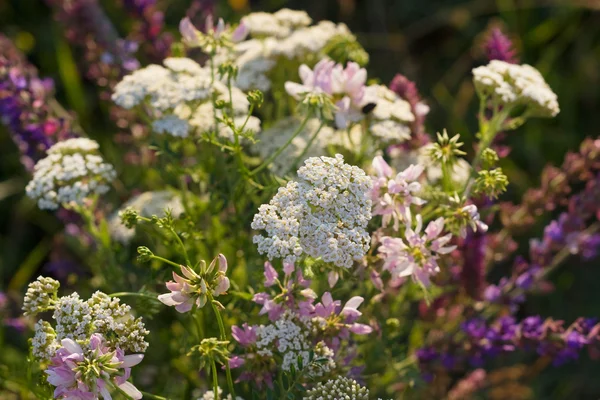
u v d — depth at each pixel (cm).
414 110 98
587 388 115
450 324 99
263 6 129
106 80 104
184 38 95
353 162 96
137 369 98
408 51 131
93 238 101
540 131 124
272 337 85
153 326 101
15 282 113
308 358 85
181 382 101
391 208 86
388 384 96
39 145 99
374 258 87
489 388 110
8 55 102
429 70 130
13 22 127
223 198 93
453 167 95
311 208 83
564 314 118
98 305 81
